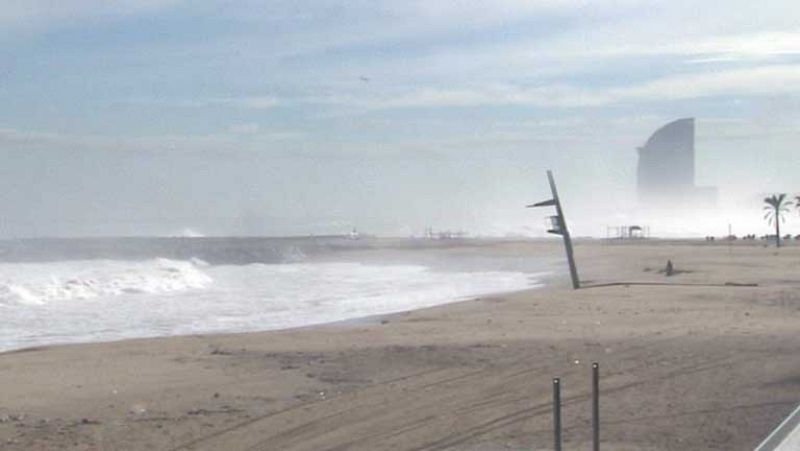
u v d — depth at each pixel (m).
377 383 18.98
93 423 15.39
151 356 23.53
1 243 115.81
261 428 14.93
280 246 143.75
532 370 20.31
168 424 15.30
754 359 21.23
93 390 18.48
